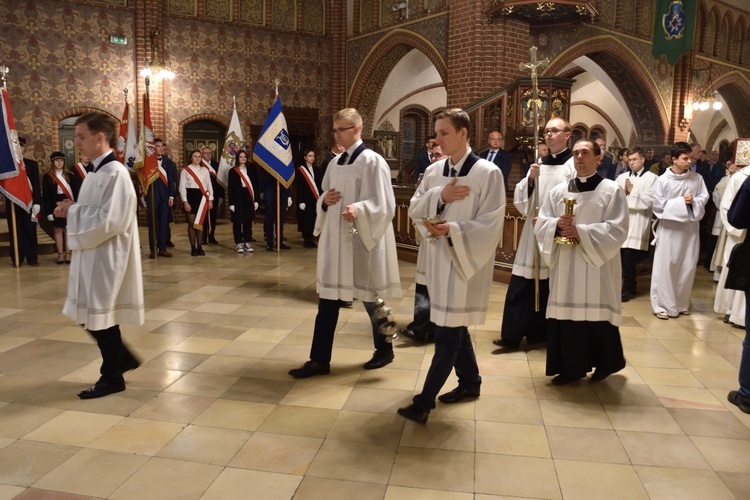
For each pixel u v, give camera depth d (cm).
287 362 445
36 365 433
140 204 1009
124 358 387
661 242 593
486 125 1043
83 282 359
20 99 1217
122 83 1316
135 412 355
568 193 403
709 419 355
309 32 1507
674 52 1358
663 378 422
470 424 344
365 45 1454
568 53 1239
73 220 352
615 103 2062
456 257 323
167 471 289
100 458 300
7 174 774
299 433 330
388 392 388
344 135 405
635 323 571
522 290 475
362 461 300
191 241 941
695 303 662
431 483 281
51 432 328
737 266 362
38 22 1223
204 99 1403
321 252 412
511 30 1098
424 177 379
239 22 1425
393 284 422
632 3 1412
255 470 291
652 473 292
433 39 1237
